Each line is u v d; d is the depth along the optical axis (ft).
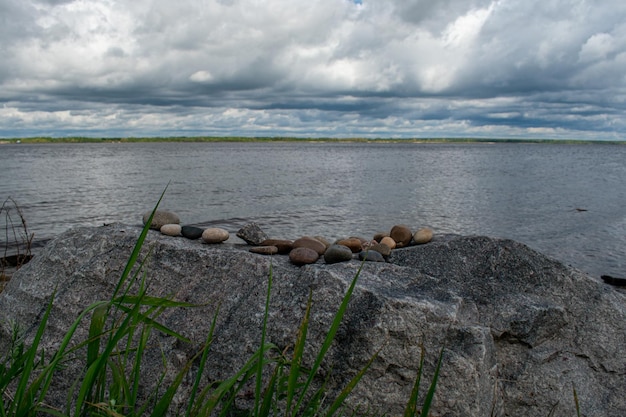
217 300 12.48
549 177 145.18
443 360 10.51
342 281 11.84
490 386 11.01
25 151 394.73
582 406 12.10
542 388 12.15
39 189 95.09
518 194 97.91
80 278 13.67
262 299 12.12
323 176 136.05
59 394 11.68
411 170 168.25
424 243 16.44
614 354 12.79
